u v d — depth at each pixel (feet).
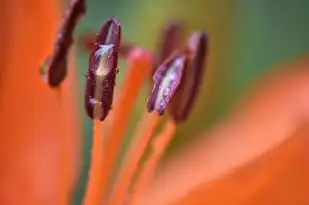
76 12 0.54
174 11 0.59
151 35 0.59
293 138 0.57
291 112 0.58
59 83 0.54
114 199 0.55
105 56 0.50
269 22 0.60
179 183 0.59
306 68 0.59
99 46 0.50
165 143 0.55
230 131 0.59
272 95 0.59
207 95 0.60
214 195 0.57
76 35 0.58
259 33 0.60
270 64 0.60
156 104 0.51
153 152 0.56
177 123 0.55
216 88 0.60
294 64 0.60
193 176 0.59
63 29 0.54
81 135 0.59
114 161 0.57
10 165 0.59
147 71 0.56
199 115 0.60
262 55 0.60
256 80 0.60
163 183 0.59
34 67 0.58
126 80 0.56
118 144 0.56
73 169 0.58
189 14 0.59
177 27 0.58
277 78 0.59
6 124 0.59
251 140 0.58
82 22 0.64
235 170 0.57
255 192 0.57
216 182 0.57
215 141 0.59
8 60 0.58
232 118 0.59
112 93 0.51
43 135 0.59
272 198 0.57
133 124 0.61
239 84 0.60
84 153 0.62
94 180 0.53
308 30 0.61
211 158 0.59
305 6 0.61
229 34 0.60
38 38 0.58
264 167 0.57
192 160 0.59
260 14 0.60
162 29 0.59
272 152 0.57
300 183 0.57
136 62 0.56
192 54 0.55
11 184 0.59
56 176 0.60
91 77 0.51
